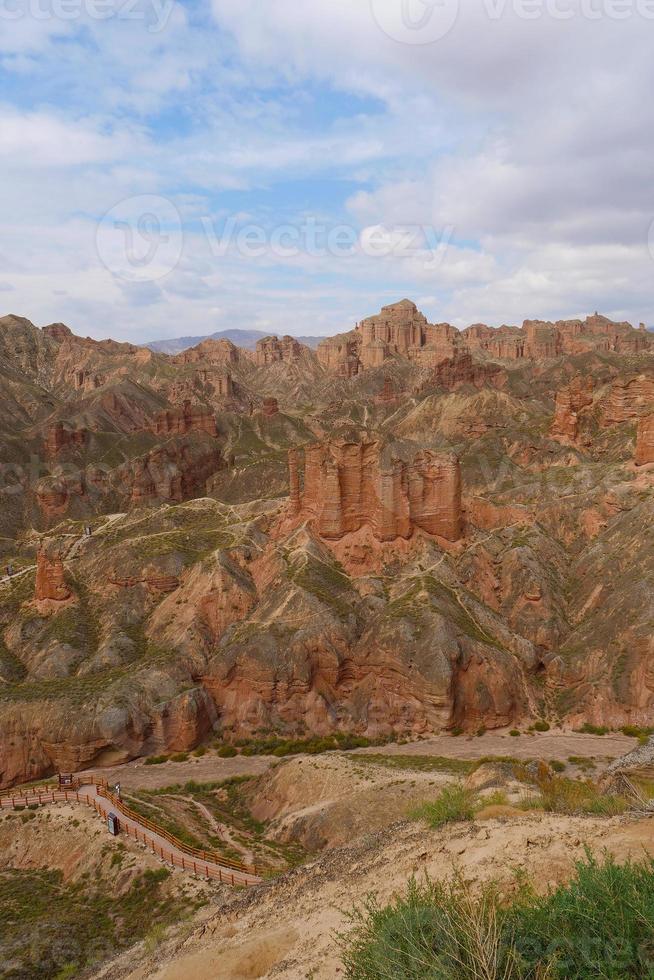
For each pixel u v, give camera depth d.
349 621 77.25
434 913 8.12
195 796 59.03
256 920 15.57
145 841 44.38
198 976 13.34
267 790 56.84
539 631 77.44
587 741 62.66
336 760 56.84
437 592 78.31
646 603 70.19
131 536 112.19
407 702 69.31
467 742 64.88
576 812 15.62
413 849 14.92
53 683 74.00
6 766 66.44
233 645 76.25
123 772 65.50
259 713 71.81
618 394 143.62
